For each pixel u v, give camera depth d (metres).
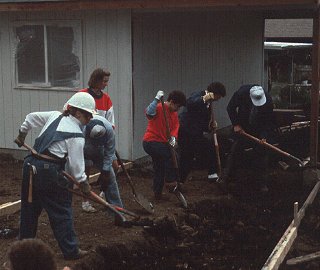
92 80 7.32
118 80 10.27
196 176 9.98
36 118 5.65
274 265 5.73
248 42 14.59
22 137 5.71
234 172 10.09
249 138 8.83
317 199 8.64
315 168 9.49
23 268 2.67
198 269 6.04
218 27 13.34
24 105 11.08
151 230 6.86
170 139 7.75
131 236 6.58
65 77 10.70
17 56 11.00
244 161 10.66
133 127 10.28
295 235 6.97
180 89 11.89
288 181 9.83
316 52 9.28
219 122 13.73
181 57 11.87
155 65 10.90
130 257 6.21
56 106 10.82
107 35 10.26
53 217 5.56
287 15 13.70
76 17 10.44
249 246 6.76
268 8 9.96
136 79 10.30
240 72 14.42
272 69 23.66
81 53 10.49
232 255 6.49
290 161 11.07
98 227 6.85
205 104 8.69
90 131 6.37
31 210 5.57
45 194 5.47
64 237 5.62
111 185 6.84
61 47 10.66
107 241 6.36
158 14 10.91
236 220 7.71
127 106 10.24
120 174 9.76
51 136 5.41
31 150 5.48
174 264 6.15
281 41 28.38
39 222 6.95
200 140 8.88
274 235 7.14
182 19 11.80
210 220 7.61
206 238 6.99
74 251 5.70
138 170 10.02
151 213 7.45
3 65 11.16
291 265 6.03
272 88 21.31
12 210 7.52
